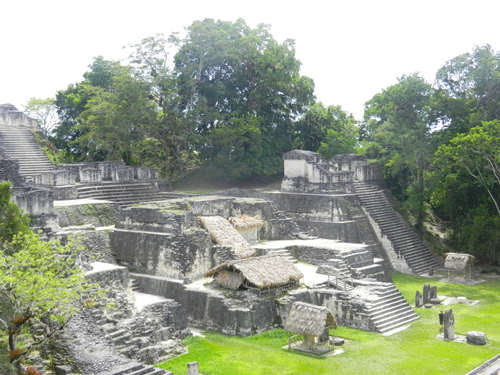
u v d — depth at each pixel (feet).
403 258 119.34
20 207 81.87
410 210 138.10
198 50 153.07
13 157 124.67
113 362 52.70
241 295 74.84
